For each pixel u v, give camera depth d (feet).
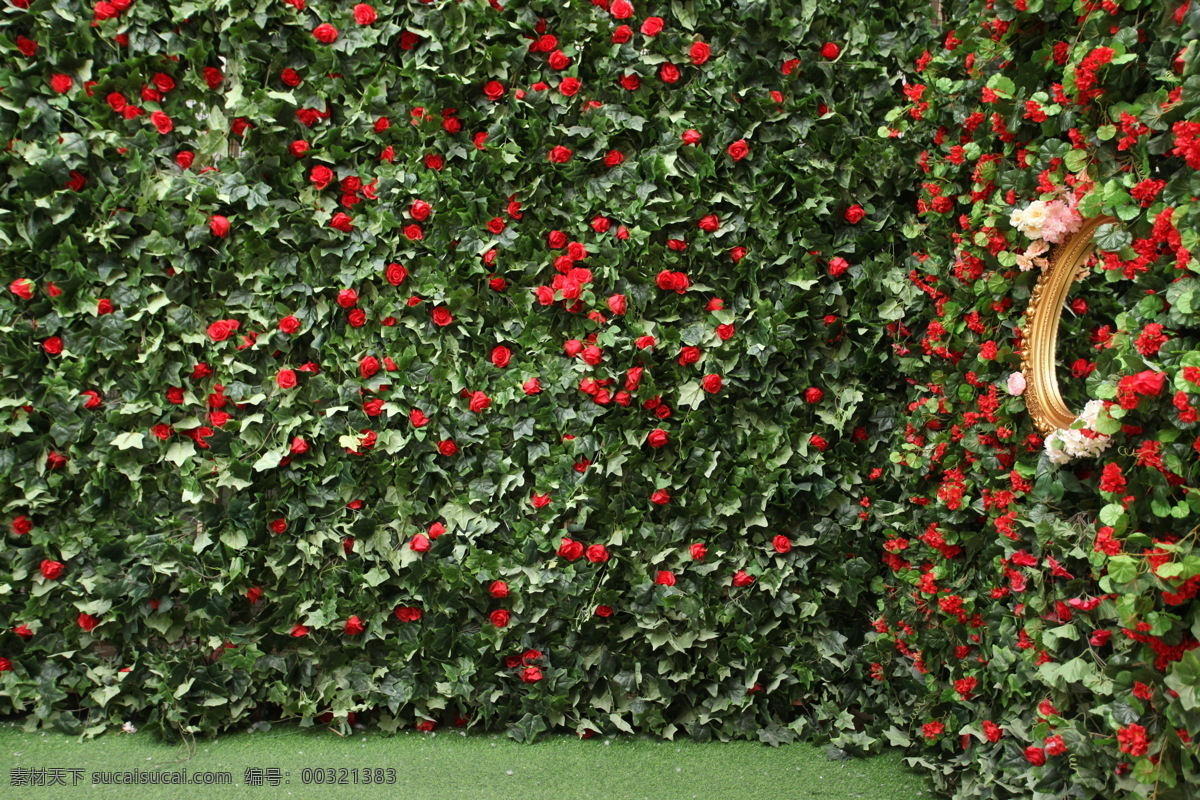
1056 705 6.34
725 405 8.95
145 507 8.60
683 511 8.98
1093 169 5.90
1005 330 7.24
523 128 8.56
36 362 8.32
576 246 8.61
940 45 8.80
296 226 8.43
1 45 7.98
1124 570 5.03
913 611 8.54
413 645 8.88
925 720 8.41
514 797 7.91
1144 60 5.58
